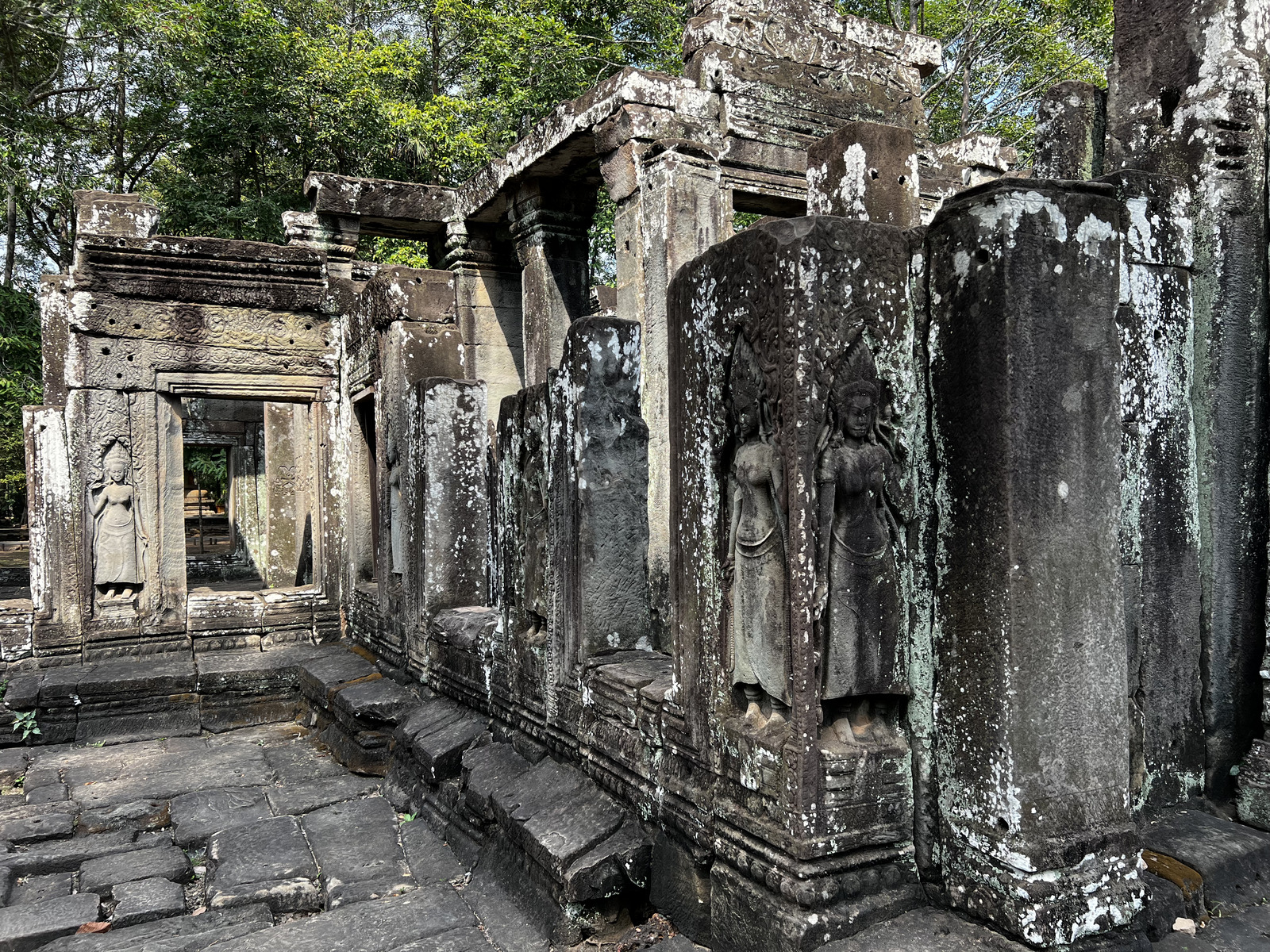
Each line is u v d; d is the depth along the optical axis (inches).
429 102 631.8
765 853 99.9
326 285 336.2
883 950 91.0
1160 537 126.9
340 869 164.2
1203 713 131.0
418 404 231.8
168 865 171.9
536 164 277.1
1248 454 131.6
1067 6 607.5
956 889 95.0
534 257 297.0
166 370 313.4
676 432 120.8
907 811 100.8
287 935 137.0
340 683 255.3
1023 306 88.2
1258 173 131.6
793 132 255.8
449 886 154.5
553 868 126.9
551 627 160.6
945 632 96.0
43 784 221.3
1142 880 96.0
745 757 104.4
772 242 98.1
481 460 235.3
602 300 392.2
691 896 116.4
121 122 716.7
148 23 557.9
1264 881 108.5
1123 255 123.9
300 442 364.5
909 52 282.8
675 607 121.8
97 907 153.6
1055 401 89.7
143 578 308.5
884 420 99.3
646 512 157.8
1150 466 126.1
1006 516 88.0
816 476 96.2
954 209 93.8
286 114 630.5
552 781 152.9
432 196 355.3
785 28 257.0
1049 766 89.0
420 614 232.4
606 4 636.7
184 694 275.6
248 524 543.8
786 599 97.7
